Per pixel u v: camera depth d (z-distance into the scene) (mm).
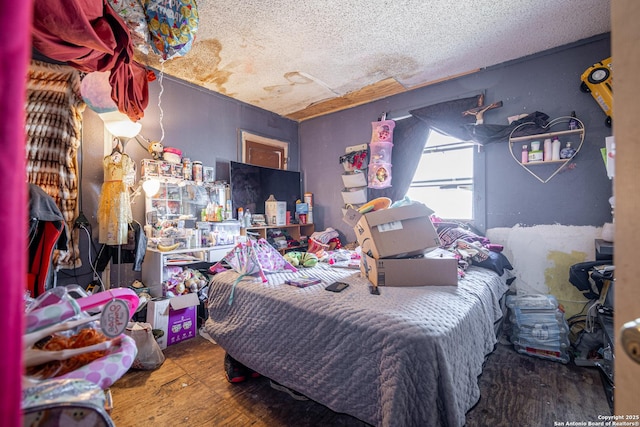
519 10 1965
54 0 1025
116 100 1895
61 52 1218
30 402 464
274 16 2018
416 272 1511
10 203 325
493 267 2082
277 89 3283
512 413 1467
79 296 834
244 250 1870
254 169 3586
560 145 2363
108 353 689
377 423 1027
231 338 1622
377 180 3219
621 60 406
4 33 312
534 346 2049
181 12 1563
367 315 1137
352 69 2814
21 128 331
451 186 3010
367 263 1675
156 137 2842
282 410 1523
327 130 4059
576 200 2318
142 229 2521
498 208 2674
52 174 2178
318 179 4168
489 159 2729
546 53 2451
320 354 1224
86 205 2387
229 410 1521
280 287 1570
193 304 2453
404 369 956
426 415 918
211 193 3133
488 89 2758
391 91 3348
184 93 3061
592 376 1796
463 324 1167
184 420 1442
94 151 2434
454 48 2438
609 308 1800
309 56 2566
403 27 2150
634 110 389
